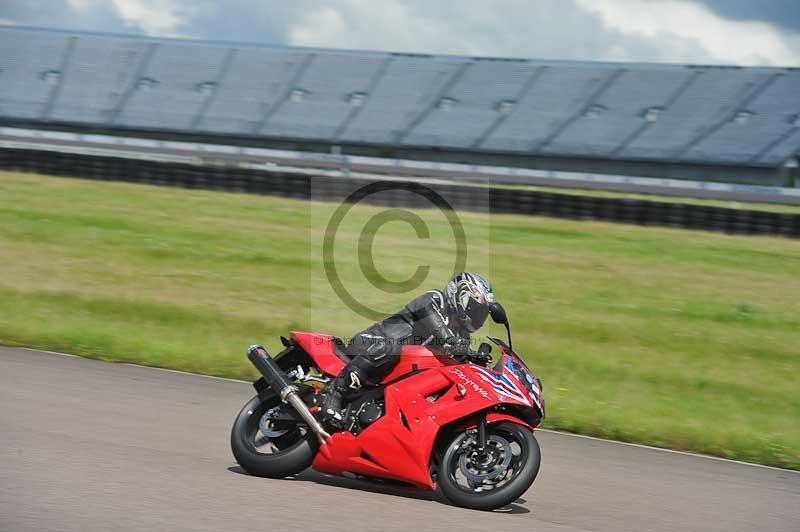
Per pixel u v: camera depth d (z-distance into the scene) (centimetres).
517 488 1767
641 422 2881
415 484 1844
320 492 1839
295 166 11812
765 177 15300
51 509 1550
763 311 4728
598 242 6488
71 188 7888
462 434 1831
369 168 11662
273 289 4644
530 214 7769
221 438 2259
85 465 1859
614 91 17625
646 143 16150
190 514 1583
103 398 2605
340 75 19012
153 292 4509
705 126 16288
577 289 4978
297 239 5962
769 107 16450
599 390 3328
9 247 5334
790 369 3788
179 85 18975
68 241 5600
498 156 16712
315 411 1964
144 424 2327
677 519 1897
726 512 1994
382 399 1941
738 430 2892
